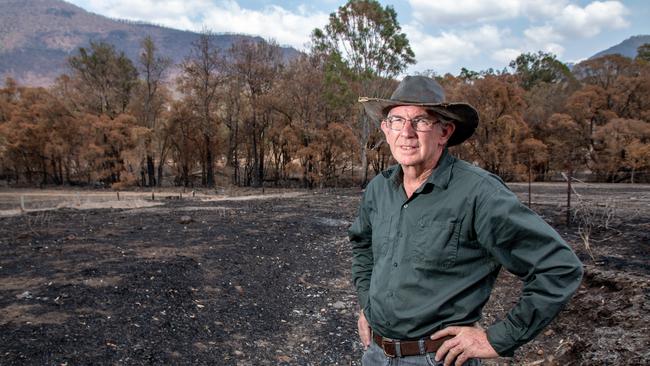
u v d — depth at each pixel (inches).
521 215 54.2
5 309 195.6
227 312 214.4
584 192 797.9
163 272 263.3
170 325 189.6
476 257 59.2
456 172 60.6
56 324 179.2
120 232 436.1
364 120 1362.0
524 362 155.8
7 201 1089.4
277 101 1488.7
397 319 62.0
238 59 1545.3
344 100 1298.0
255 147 1617.9
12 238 396.8
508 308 208.5
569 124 1304.1
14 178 1768.0
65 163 1691.7
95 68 1608.0
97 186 1557.6
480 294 59.5
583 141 1317.7
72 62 1596.9
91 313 193.8
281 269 304.3
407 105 62.0
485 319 198.4
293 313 223.8
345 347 183.9
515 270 56.4
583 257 262.5
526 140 1258.0
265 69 1544.0
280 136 1518.2
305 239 421.4
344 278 289.0
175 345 171.9
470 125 63.7
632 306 167.5
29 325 176.7
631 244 291.7
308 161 1501.0
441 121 62.2
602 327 158.7
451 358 57.4
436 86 63.5
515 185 1064.8
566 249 53.0
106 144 1534.2
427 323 60.2
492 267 59.6
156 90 1658.5
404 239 62.3
